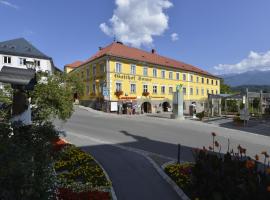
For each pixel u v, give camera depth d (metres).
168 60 60.09
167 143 15.42
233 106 47.09
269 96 37.59
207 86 68.50
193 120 31.52
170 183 8.04
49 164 4.56
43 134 6.41
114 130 19.86
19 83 6.73
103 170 8.98
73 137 16.09
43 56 51.44
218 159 7.06
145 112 50.03
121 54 46.84
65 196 6.04
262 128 24.89
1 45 49.66
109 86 43.62
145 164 10.20
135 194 7.22
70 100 13.12
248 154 13.51
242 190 5.44
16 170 3.24
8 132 5.07
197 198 6.30
